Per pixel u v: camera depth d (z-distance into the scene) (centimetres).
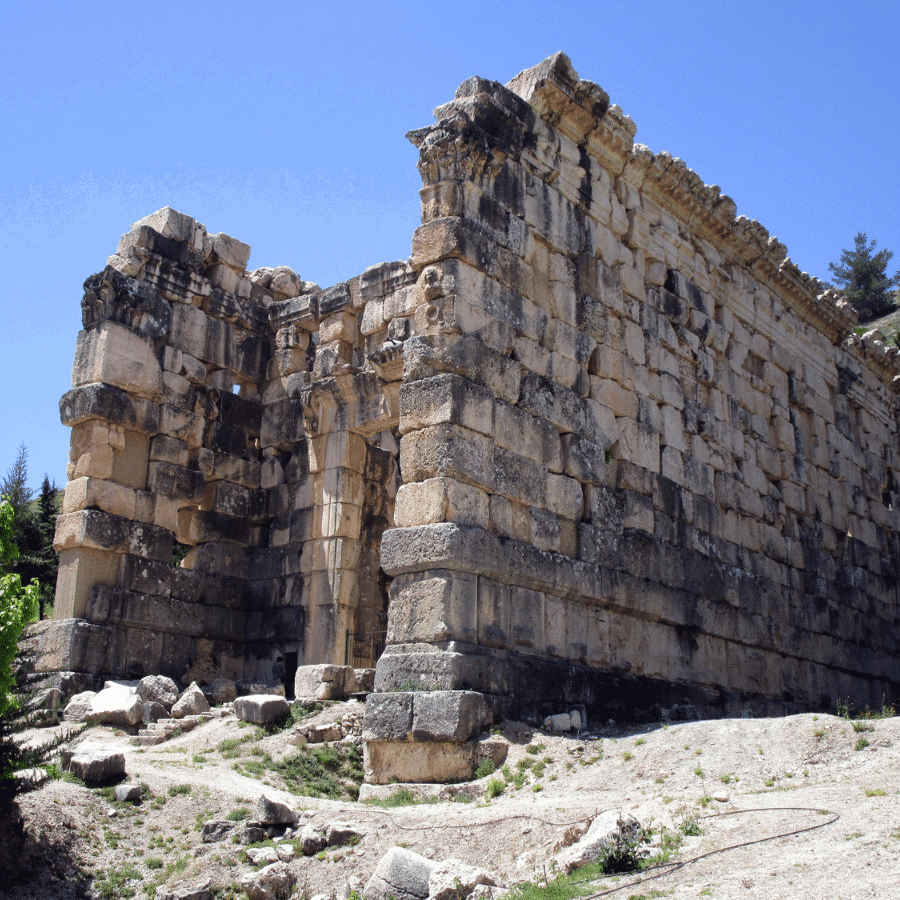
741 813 1138
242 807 1395
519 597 1814
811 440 3062
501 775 1515
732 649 2392
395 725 1598
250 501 2562
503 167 2008
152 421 2356
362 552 2425
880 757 1314
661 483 2277
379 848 1214
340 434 2447
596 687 1903
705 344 2589
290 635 2389
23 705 1336
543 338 2023
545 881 1026
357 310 2533
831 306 3222
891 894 823
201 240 2564
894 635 3238
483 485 1781
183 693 2141
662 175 2448
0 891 1153
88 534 2173
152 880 1222
